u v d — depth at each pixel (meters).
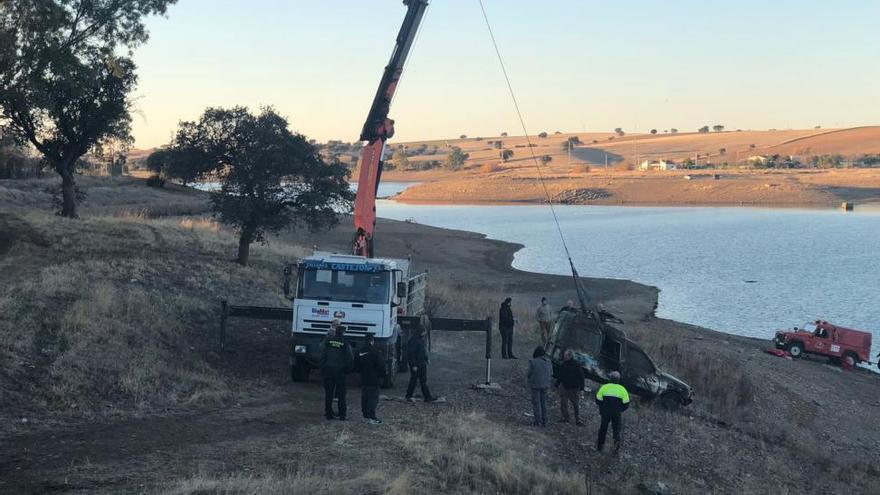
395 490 10.60
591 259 68.69
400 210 145.62
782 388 27.44
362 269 17.72
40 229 29.95
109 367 15.98
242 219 28.86
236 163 28.98
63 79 30.83
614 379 21.38
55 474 10.45
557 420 17.98
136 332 18.58
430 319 20.17
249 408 15.35
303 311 17.59
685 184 177.62
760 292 52.75
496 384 20.08
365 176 21.59
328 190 29.61
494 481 12.63
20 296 19.11
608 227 104.25
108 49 33.97
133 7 33.88
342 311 17.50
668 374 22.20
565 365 17.78
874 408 27.77
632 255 72.06
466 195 188.00
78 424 13.11
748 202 160.75
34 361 15.41
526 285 49.88
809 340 35.28
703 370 25.83
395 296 18.19
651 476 15.26
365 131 21.69
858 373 34.25
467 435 14.40
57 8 29.92
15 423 12.74
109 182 72.50
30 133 34.22
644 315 41.50
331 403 14.79
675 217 123.81
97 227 33.06
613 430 16.20
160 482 10.29
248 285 27.08
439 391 19.03
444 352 24.58
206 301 23.48
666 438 18.27
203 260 29.58
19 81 30.44
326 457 12.13
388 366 18.39
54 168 36.38
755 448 19.42
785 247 79.94
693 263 67.00
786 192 162.25
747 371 28.75
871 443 23.42
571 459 15.37
